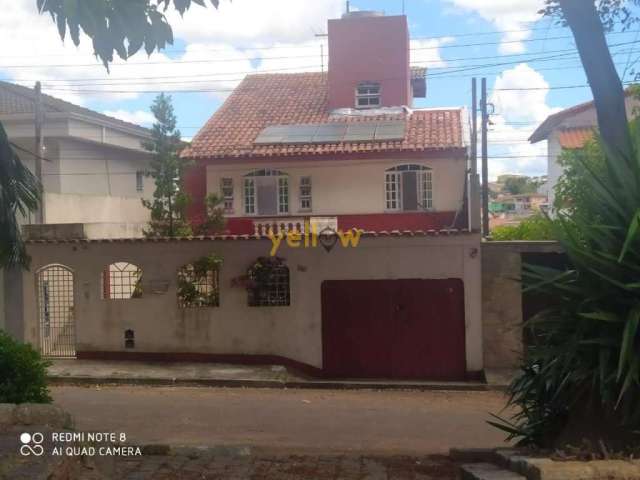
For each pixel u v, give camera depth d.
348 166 21.66
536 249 14.84
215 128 23.73
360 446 9.27
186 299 15.57
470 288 14.94
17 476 4.75
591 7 6.96
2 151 8.61
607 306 5.77
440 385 14.27
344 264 15.19
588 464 5.12
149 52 5.99
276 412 11.66
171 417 11.11
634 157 5.89
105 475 5.95
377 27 24.72
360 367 15.12
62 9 5.66
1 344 7.53
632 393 5.62
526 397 6.67
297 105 25.52
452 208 21.23
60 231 16.94
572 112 27.09
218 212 20.66
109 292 15.94
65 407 11.80
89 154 26.28
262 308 15.37
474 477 5.82
